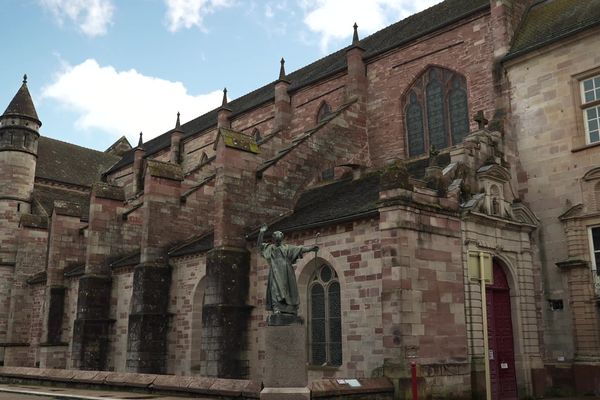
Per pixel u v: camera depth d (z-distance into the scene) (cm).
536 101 2564
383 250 2002
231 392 1817
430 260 2045
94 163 6569
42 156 6075
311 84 3794
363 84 3481
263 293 2641
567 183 2409
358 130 3381
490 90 2852
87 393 2086
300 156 3069
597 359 2211
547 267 2423
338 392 1723
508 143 2569
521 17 2873
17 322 4612
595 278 2277
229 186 2756
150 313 3002
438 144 3102
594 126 2386
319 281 2412
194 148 4875
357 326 2161
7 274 5041
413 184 2064
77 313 3525
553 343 2362
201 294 2970
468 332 2123
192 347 2923
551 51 2541
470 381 2078
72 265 4153
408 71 3284
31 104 5547
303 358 1595
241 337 2600
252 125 4228
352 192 2727
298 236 2481
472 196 2297
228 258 2645
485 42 2916
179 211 3269
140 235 3838
